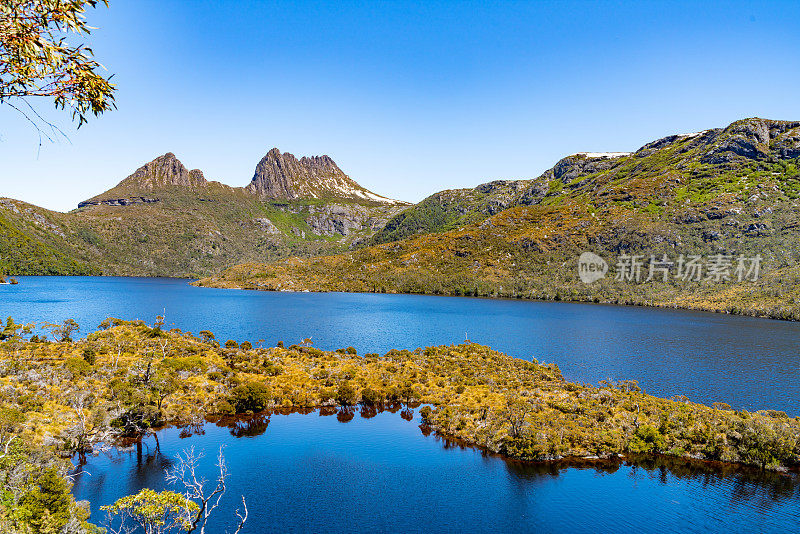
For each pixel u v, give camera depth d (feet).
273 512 159.22
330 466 197.77
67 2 33.37
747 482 190.80
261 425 246.06
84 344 371.35
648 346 498.69
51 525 101.86
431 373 349.61
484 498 173.99
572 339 544.62
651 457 214.28
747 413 249.55
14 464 119.14
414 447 221.25
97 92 37.17
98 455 197.16
